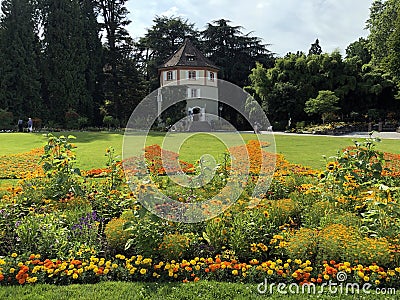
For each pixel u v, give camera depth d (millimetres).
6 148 14695
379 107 33031
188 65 31375
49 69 31203
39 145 15719
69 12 31797
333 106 29062
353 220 4809
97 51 34125
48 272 3836
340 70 32281
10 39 29641
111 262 4203
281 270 3896
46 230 4363
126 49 35906
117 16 35812
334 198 5504
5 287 3691
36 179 6672
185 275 3977
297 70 32188
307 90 31344
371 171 5910
